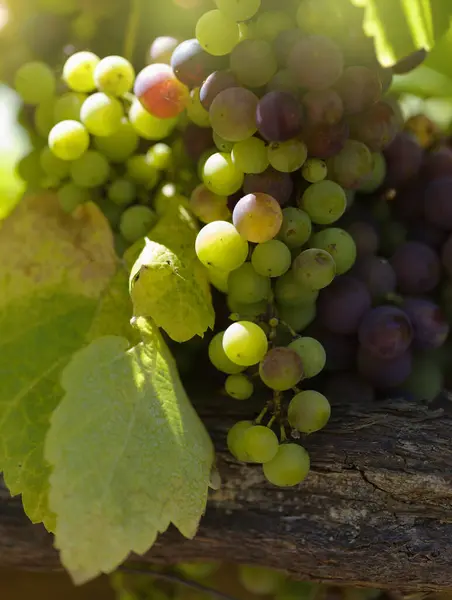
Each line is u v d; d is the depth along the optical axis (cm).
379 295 27
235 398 26
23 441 24
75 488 23
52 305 27
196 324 25
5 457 24
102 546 22
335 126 23
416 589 25
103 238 27
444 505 25
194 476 24
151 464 24
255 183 24
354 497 25
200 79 24
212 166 24
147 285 25
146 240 26
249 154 23
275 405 24
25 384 25
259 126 22
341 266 25
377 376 27
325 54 22
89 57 27
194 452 24
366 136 25
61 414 24
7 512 27
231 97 23
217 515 26
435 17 26
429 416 26
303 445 26
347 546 25
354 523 25
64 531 22
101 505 23
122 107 27
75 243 27
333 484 25
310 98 23
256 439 23
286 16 24
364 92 23
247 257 25
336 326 26
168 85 25
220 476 26
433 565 25
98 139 27
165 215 27
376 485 25
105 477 23
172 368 26
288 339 25
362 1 24
